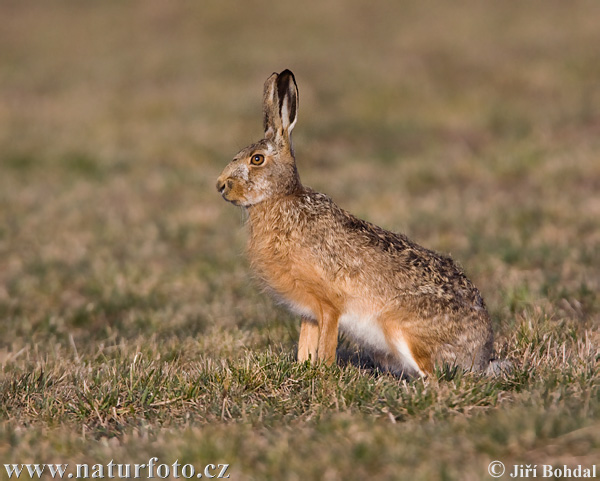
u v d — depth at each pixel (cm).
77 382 1969
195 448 1498
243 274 3278
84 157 5769
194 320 2770
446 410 1683
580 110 6231
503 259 3178
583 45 8231
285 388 1891
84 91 7794
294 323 2544
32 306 3094
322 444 1511
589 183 4447
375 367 2131
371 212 4134
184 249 3803
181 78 8106
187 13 10925
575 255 3145
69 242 3925
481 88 7125
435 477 1355
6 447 1619
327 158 5497
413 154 5584
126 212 4478
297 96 2069
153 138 6131
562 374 1814
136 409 1823
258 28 10206
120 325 2803
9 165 5656
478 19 9775
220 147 5831
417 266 2014
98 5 11625
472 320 2019
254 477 1403
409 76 7575
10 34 10475
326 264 1977
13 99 7606
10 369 2216
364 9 10619
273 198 2042
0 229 4144
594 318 2469
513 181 4678
